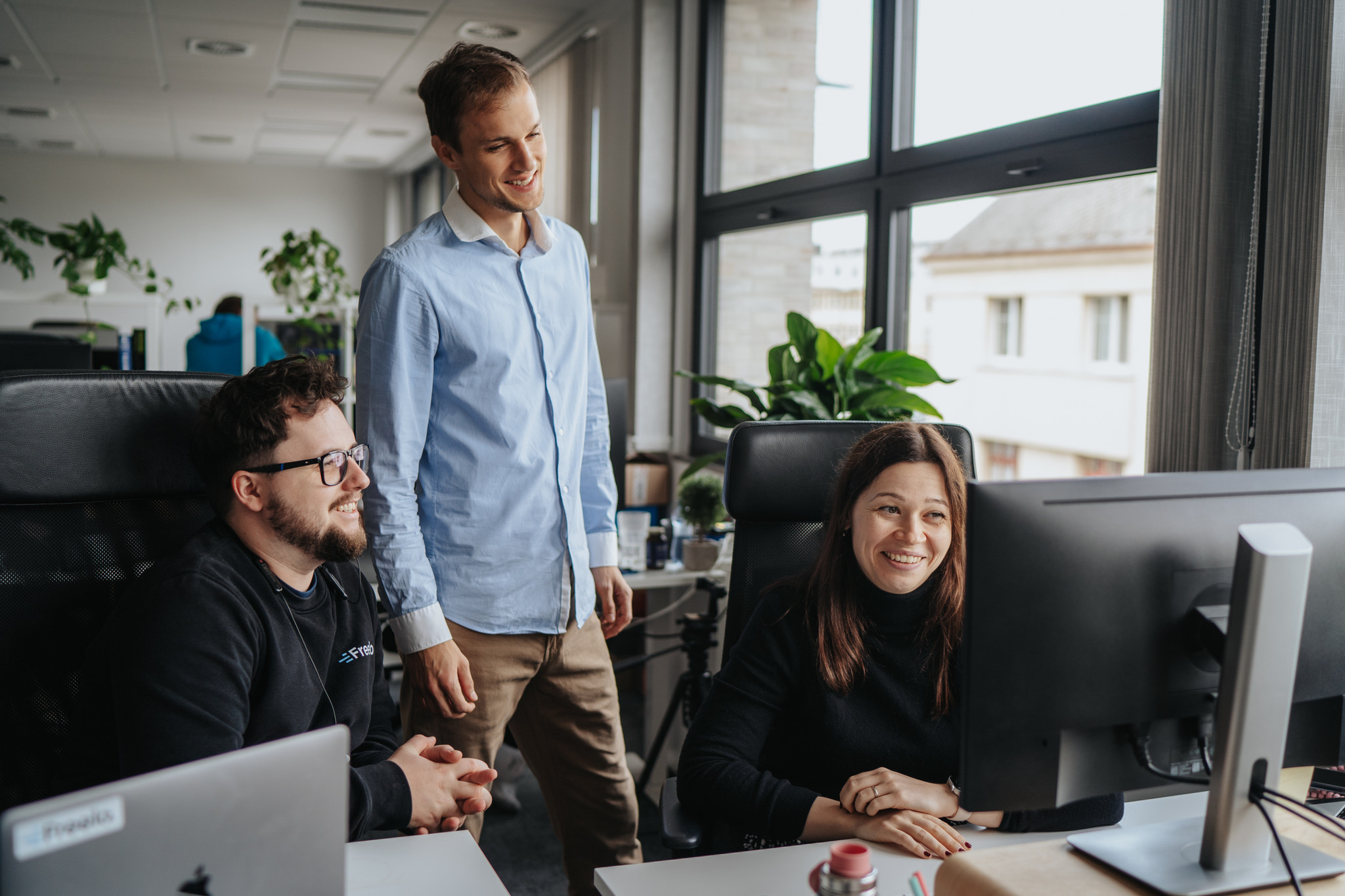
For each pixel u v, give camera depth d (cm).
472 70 158
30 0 481
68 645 131
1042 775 100
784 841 133
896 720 139
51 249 980
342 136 854
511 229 172
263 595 129
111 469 134
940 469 135
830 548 142
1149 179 231
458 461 168
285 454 127
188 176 1016
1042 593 97
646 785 294
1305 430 167
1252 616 95
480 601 170
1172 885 98
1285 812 120
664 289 429
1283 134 170
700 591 300
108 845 64
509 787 288
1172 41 184
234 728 120
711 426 425
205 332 511
